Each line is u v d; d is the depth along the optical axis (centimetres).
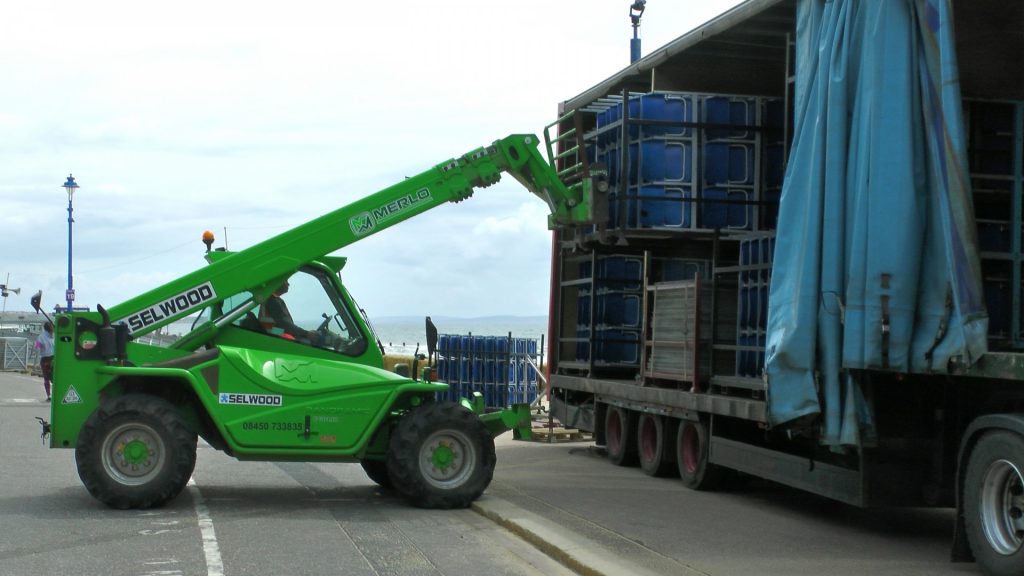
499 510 974
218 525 895
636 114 1231
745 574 734
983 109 909
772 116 1248
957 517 755
